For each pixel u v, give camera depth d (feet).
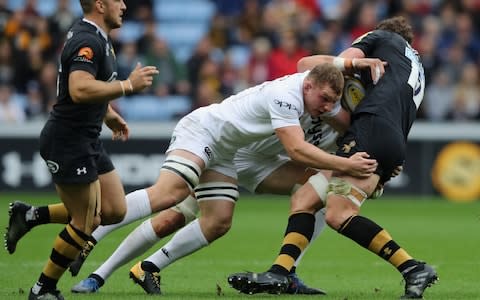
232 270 112.98
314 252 133.59
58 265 80.07
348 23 246.06
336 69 86.69
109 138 214.69
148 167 215.92
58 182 79.61
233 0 268.62
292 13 240.94
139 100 239.50
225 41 251.60
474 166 219.82
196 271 111.75
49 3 273.75
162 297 86.84
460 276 107.86
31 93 229.45
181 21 275.59
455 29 246.27
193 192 95.14
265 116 90.17
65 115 78.64
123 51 230.89
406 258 84.94
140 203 90.27
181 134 93.66
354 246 141.28
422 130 220.23
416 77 90.94
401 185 222.28
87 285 92.32
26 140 216.54
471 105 232.32
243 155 97.71
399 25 95.91
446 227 167.43
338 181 86.38
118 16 80.33
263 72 232.53
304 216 89.35
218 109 93.09
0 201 199.41
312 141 97.35
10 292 89.40
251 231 159.74
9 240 89.40
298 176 98.17
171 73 237.66
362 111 87.61
